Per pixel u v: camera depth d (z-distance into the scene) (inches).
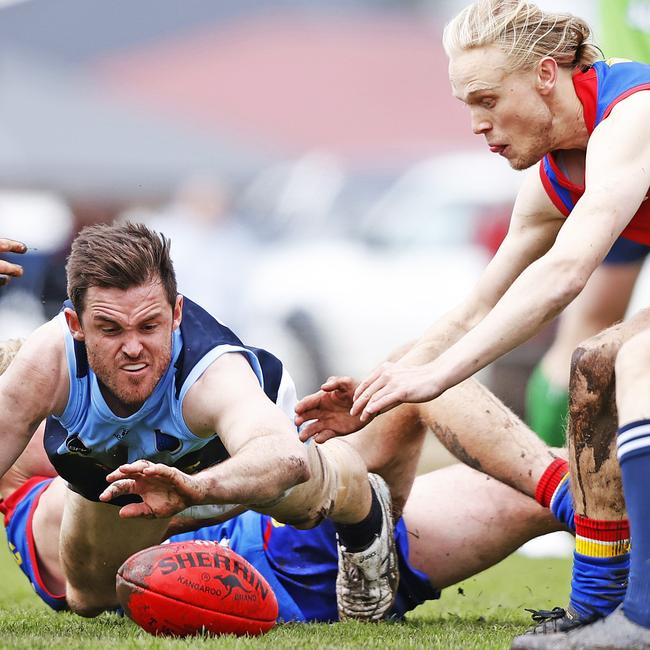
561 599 799.1
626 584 521.0
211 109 2193.7
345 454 609.0
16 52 2096.5
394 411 640.4
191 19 2218.3
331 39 2311.8
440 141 2249.0
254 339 1727.4
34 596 796.0
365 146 2234.3
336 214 2023.9
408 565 658.8
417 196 1850.4
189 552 518.9
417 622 650.2
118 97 2135.8
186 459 551.2
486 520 666.2
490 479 677.3
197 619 509.7
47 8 2113.7
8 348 628.1
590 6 1856.5
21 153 2036.2
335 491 596.4
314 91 2255.2
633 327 520.1
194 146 2130.9
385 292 1724.9
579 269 478.0
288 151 2161.7
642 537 465.4
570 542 1112.8
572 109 523.5
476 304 597.6
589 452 517.0
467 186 1852.9
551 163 554.6
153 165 2084.2
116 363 511.8
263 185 2119.8
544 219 585.9
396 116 2273.6
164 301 514.3
